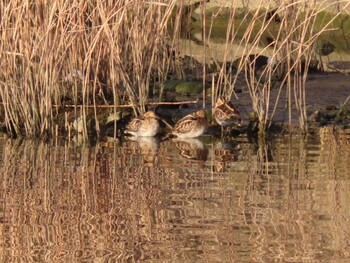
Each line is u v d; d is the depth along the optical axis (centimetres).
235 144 1568
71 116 1730
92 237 995
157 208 1112
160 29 1777
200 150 1512
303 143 1559
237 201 1144
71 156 1461
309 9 1614
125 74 1739
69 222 1053
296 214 1080
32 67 1655
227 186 1230
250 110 1811
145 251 945
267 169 1341
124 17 1736
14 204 1138
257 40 1652
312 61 2203
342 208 1107
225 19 2772
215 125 1730
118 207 1121
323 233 1003
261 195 1175
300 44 1606
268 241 975
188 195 1179
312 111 1795
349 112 1767
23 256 930
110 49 1680
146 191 1204
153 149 1529
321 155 1448
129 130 1677
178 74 2155
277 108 1814
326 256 925
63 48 1678
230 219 1060
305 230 1014
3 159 1431
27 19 1619
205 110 1761
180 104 1853
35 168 1360
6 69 1642
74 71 1717
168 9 1752
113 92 1684
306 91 1969
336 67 2252
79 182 1261
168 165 1383
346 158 1420
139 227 1029
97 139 1633
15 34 1612
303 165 1370
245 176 1294
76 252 943
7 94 1650
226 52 1717
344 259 915
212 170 1340
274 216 1073
